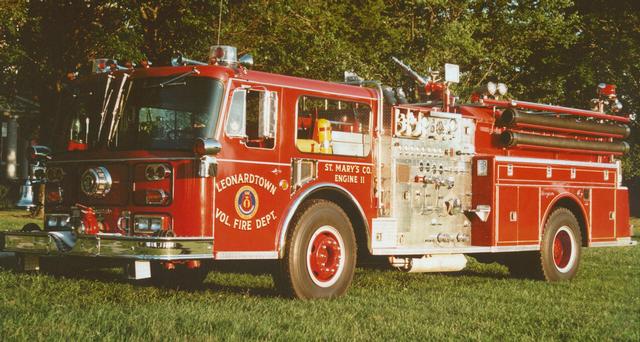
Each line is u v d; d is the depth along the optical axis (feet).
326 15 69.15
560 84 89.76
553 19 83.10
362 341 20.16
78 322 20.85
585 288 34.04
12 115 97.60
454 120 34.14
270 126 26.61
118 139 26.86
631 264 44.78
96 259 27.86
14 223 62.03
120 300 25.64
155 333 19.58
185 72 26.23
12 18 59.72
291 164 27.61
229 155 25.98
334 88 29.30
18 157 120.26
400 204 31.73
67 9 63.41
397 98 32.35
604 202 40.96
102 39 61.16
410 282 34.01
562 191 38.34
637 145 102.99
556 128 37.99
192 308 23.62
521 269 37.88
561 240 38.27
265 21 64.39
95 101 27.66
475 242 35.04
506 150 36.40
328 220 28.27
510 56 81.25
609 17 99.30
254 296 27.73
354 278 34.50
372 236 30.27
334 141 29.09
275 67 65.57
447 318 24.26
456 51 70.23
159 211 25.66
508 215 35.42
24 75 65.46
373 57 70.08
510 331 22.62
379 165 30.68
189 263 25.34
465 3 74.08
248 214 26.35
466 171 34.91
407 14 77.15
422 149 32.71
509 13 80.07
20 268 28.94
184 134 25.79
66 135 28.27
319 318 23.21
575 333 22.63
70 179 27.68
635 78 98.22
